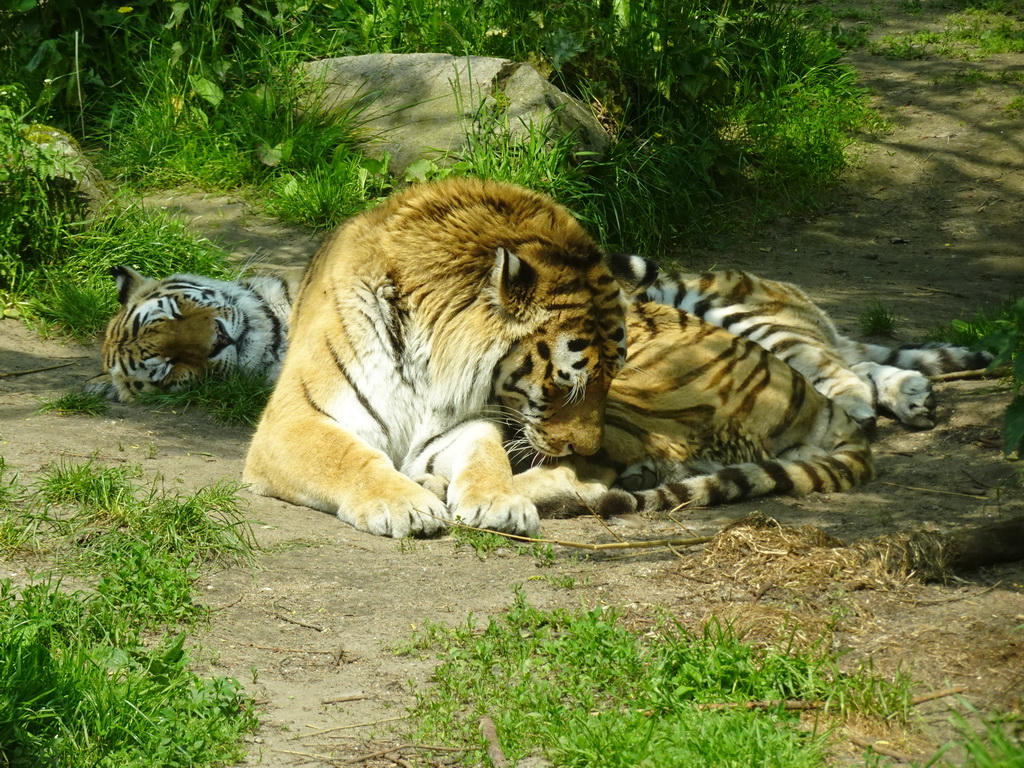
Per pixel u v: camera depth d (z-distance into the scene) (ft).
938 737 18.51
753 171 72.59
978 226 66.13
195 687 20.13
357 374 31.89
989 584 24.58
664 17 68.08
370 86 65.92
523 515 29.09
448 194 32.24
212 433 38.19
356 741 19.34
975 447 35.58
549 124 60.29
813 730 18.34
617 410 34.01
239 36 68.44
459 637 22.71
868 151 74.54
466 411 32.24
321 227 58.49
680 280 44.21
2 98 56.24
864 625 22.72
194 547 26.40
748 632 22.30
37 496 28.19
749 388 35.17
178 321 40.52
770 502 32.07
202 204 60.54
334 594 25.21
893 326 50.75
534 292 30.27
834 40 89.97
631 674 20.94
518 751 18.69
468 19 70.95
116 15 66.69
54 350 46.65
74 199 53.36
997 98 79.36
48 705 18.60
